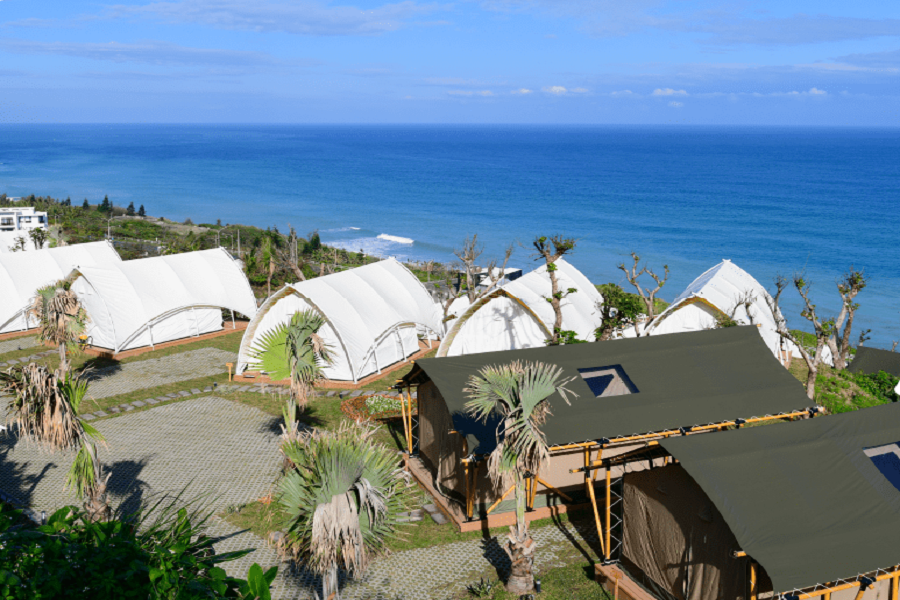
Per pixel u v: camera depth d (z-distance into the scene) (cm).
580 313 4000
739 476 1634
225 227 12444
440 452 2503
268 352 2273
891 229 13950
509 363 2444
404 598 1852
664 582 1791
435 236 14250
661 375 2409
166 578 605
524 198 19925
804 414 2325
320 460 1320
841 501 1596
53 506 2331
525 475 2034
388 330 4075
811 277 10375
